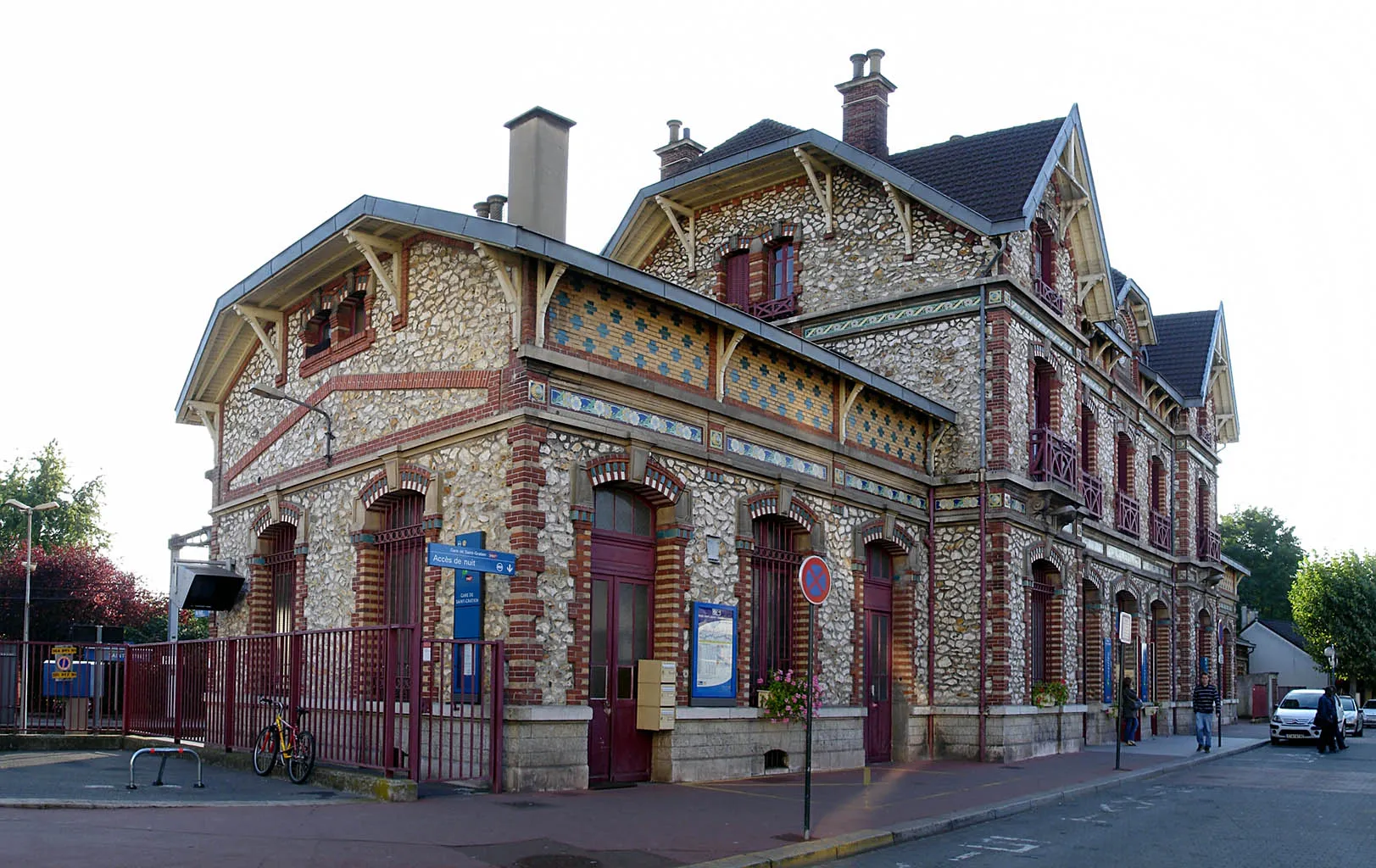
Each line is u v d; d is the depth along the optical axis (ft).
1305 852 36.81
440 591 46.32
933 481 67.21
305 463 57.36
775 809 41.14
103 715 60.64
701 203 80.23
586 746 43.65
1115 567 86.74
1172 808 48.03
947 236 69.62
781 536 56.24
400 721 42.73
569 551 44.16
